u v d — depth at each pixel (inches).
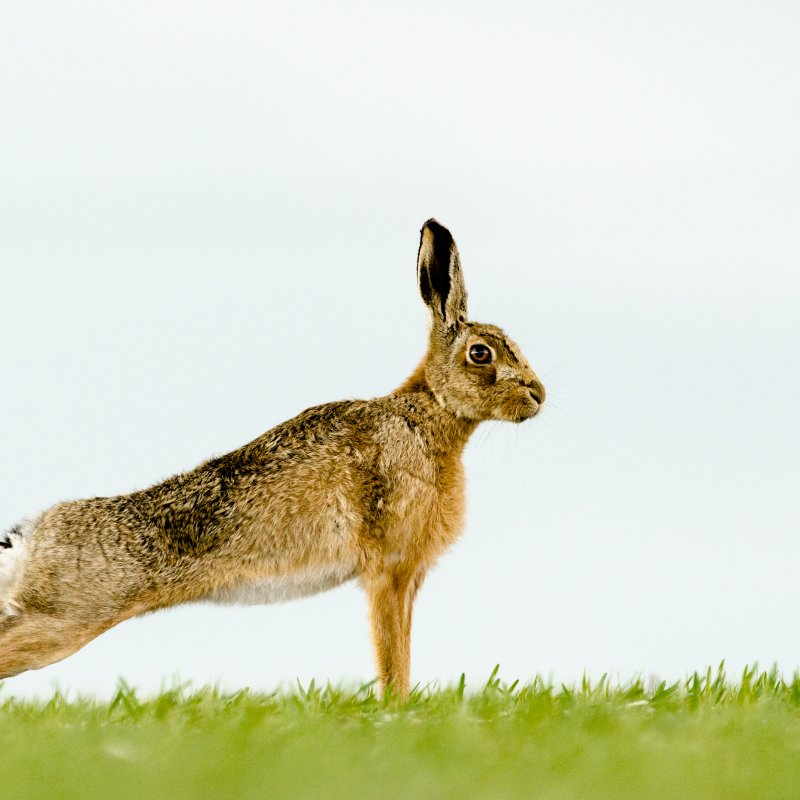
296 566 1024.9
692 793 564.7
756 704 856.9
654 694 908.0
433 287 1094.4
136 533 992.9
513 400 1064.2
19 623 984.3
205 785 569.0
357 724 789.2
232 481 1016.9
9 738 713.0
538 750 668.1
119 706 882.1
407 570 1056.8
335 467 1030.4
